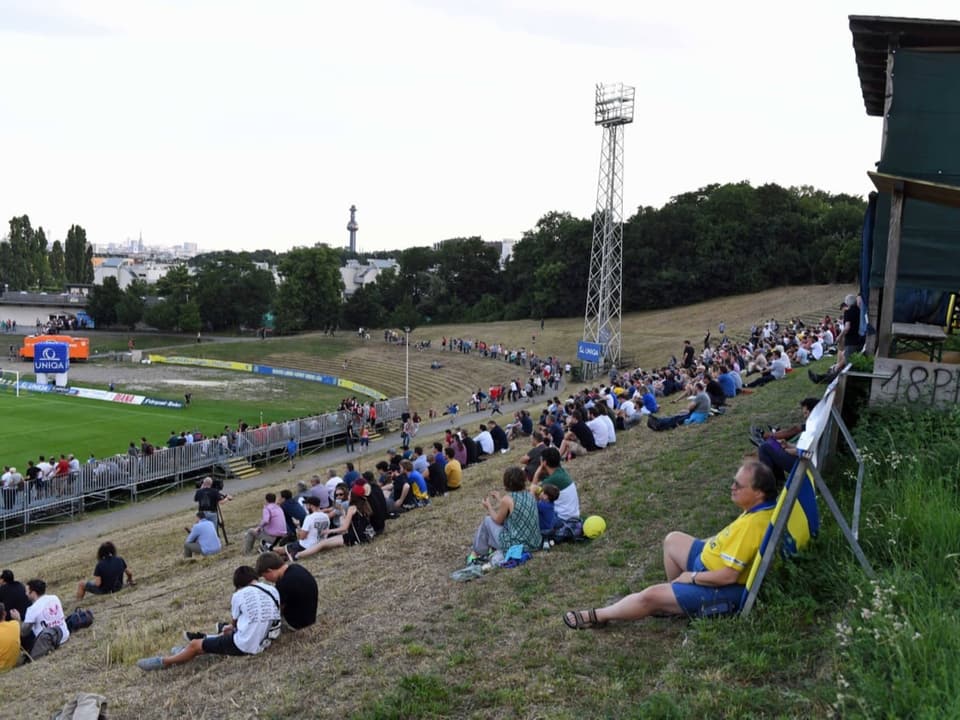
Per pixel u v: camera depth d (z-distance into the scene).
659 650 6.55
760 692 5.52
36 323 131.38
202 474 37.81
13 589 12.79
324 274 120.06
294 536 16.84
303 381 80.75
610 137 64.75
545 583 8.91
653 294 96.25
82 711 7.38
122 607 13.50
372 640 7.98
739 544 6.62
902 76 12.45
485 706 6.17
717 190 102.81
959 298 11.53
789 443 10.97
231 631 8.62
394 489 16.67
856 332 13.48
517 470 10.24
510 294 118.06
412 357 86.19
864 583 6.32
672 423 19.67
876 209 12.77
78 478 31.16
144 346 109.56
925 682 4.98
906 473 8.38
